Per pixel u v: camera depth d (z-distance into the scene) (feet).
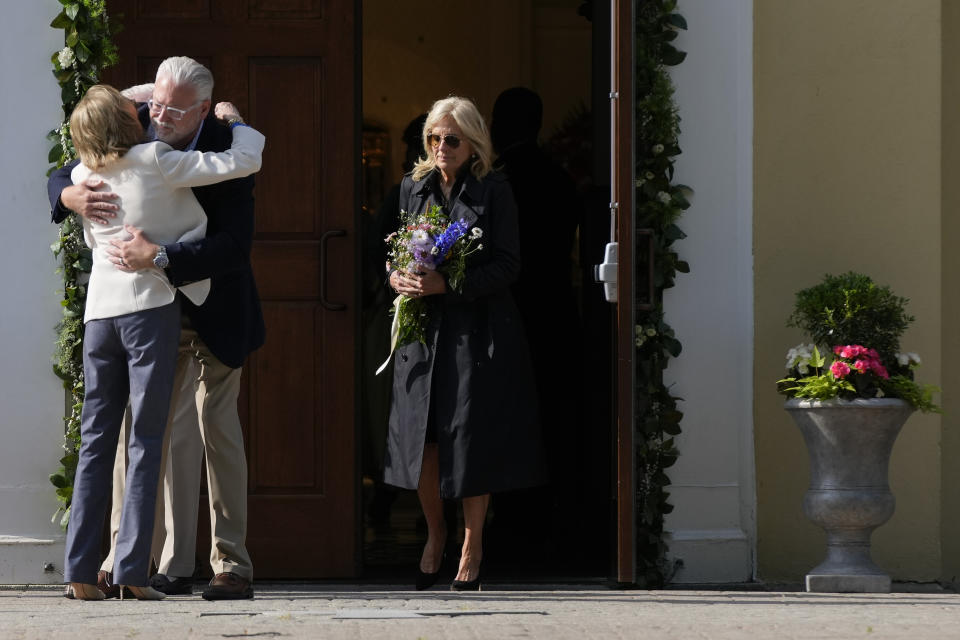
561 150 95.14
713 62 53.98
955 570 55.11
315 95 54.95
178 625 36.42
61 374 51.90
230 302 43.19
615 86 47.85
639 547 52.54
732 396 53.93
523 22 97.45
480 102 98.37
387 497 74.74
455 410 47.50
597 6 59.72
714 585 52.90
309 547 54.54
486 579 54.24
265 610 40.93
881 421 49.42
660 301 53.36
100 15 52.60
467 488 47.09
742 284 54.08
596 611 41.68
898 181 54.44
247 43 54.90
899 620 38.81
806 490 53.78
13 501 52.24
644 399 52.85
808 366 51.19
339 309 54.54
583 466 62.39
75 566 42.57
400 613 39.88
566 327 61.87
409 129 67.05
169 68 41.98
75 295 52.08
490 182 48.83
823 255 54.24
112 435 42.65
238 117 44.16
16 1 52.54
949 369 55.67
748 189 53.98
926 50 54.44
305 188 54.85
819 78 54.34
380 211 51.06
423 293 47.60
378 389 67.56
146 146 41.60
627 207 47.44
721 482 53.88
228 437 44.11
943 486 55.31
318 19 55.06
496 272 47.96
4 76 52.49
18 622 37.60
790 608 43.04
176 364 43.80
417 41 98.58
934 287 54.39
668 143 53.11
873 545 54.44
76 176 42.75
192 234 41.88
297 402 54.70
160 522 46.96
